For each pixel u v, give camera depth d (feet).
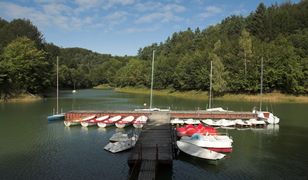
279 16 474.90
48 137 134.72
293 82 314.76
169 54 566.77
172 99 336.90
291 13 485.97
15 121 174.91
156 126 141.90
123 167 94.07
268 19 475.72
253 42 378.12
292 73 316.60
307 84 320.50
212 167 95.66
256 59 336.70
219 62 343.46
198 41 555.28
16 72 313.53
